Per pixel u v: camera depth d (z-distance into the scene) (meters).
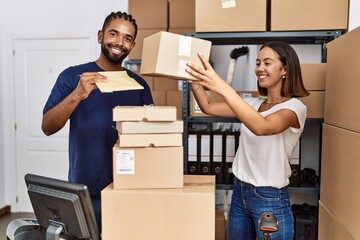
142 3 2.61
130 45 1.61
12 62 3.63
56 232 1.06
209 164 2.22
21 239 1.18
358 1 1.93
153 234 1.16
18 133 3.70
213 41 2.36
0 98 3.64
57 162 3.66
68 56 3.54
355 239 1.25
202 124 2.51
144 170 1.19
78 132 1.60
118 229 1.17
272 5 2.04
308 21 2.02
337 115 1.46
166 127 1.18
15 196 3.75
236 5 2.05
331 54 1.56
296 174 2.14
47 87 3.61
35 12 3.54
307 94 1.61
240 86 2.56
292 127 1.50
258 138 1.54
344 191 1.36
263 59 1.56
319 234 1.71
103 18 3.37
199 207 1.14
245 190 1.62
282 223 1.55
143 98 1.78
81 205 1.00
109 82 1.27
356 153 1.24
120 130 1.18
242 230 1.68
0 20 3.60
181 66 1.21
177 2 2.58
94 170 1.59
